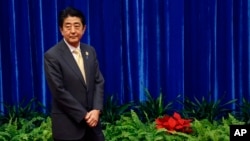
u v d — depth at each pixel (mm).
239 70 5133
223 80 5156
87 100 2980
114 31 4980
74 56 2967
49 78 2875
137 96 5133
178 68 5059
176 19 4965
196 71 5148
